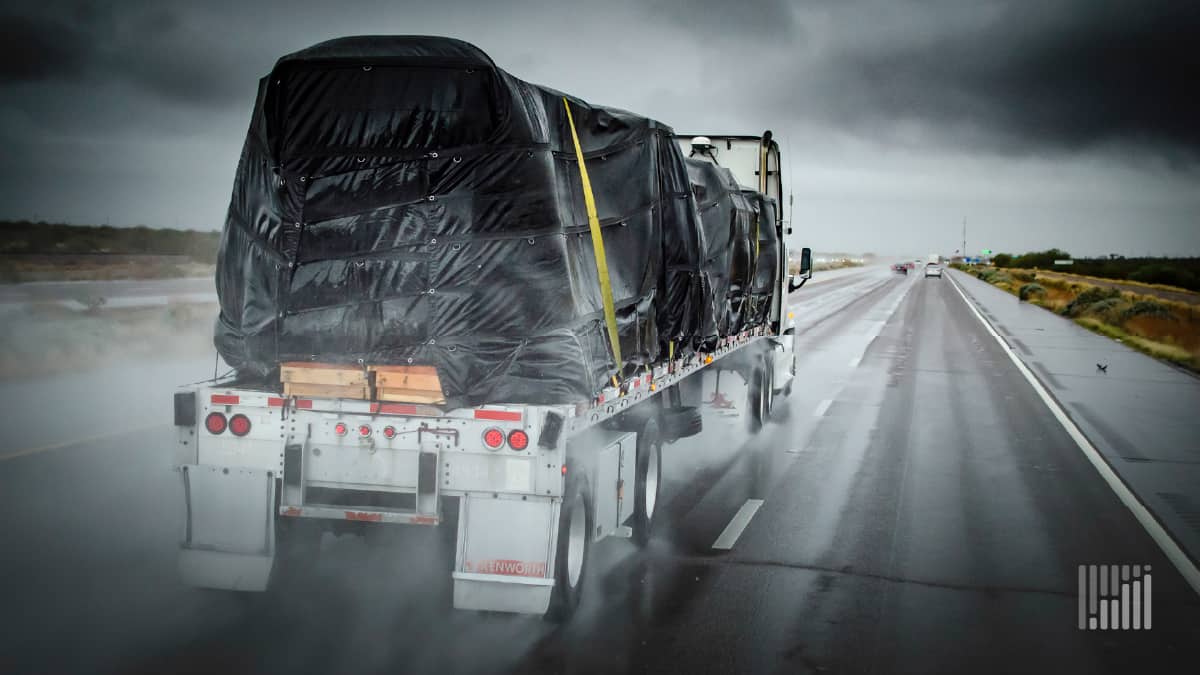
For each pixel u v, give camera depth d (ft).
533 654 20.11
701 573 26.48
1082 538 30.99
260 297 21.47
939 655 20.93
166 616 21.24
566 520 21.52
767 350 52.47
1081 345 105.81
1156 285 319.27
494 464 20.88
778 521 32.45
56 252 199.00
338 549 26.78
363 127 20.99
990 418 55.98
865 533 31.12
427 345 21.02
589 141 25.31
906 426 52.95
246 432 21.47
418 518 20.92
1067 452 45.91
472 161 20.94
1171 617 23.86
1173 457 44.93
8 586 22.67
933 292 249.75
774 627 22.33
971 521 32.94
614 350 24.25
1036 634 22.44
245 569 21.58
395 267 20.99
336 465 21.30
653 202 26.53
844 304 185.98
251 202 21.57
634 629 21.88
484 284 21.07
